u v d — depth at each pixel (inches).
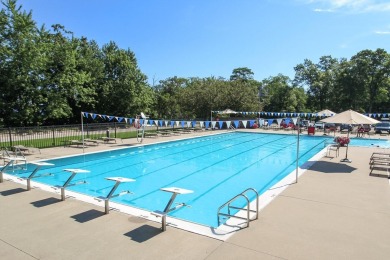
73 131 826.2
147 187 384.2
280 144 824.3
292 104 2020.2
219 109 1280.8
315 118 1489.9
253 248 174.9
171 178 433.4
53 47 1002.7
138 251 171.3
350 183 333.7
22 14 848.9
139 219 222.1
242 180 424.5
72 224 211.6
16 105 877.2
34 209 243.0
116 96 1338.6
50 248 175.2
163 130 1098.1
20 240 185.8
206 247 176.4
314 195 286.0
